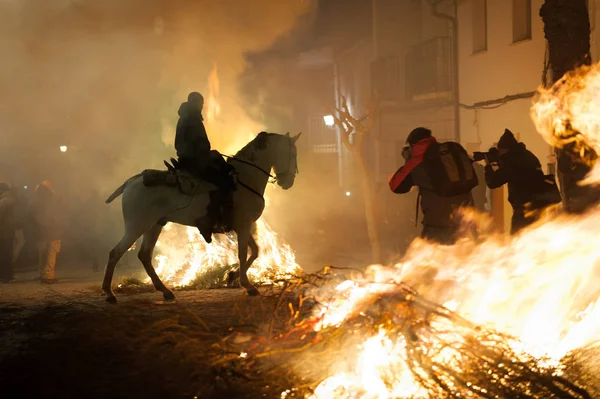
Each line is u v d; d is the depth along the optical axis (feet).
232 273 41.55
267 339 23.22
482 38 68.13
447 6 76.23
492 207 59.67
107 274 35.68
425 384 19.47
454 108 73.67
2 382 20.90
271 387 19.70
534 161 36.22
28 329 28.37
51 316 30.91
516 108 61.00
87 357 22.88
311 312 27.50
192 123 35.86
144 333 23.26
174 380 20.43
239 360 21.01
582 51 34.76
